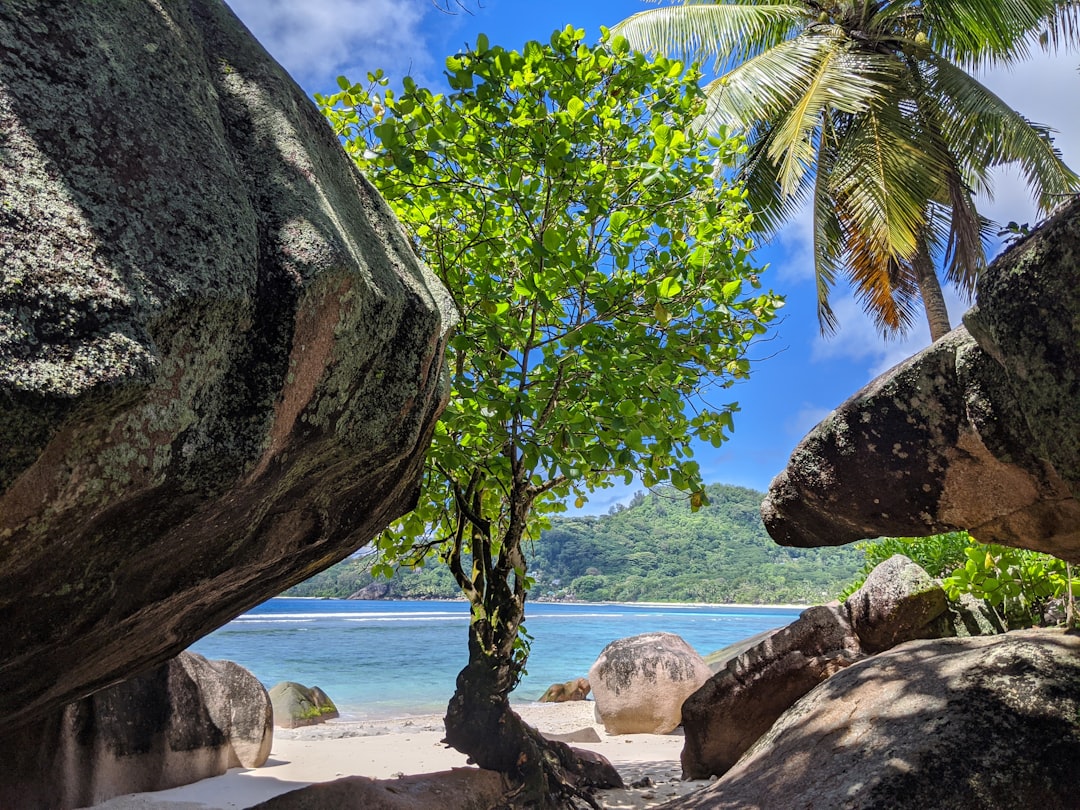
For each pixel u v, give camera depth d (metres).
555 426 4.47
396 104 4.81
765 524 4.22
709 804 3.98
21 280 1.19
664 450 4.58
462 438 4.98
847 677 4.56
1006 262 2.47
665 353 4.57
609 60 4.91
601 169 4.75
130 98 1.57
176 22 1.90
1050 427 2.42
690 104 5.33
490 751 5.18
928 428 3.31
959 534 9.25
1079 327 2.29
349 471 2.41
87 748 5.31
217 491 1.67
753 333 5.73
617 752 9.26
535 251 4.30
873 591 5.97
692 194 5.45
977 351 2.98
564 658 27.50
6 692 1.91
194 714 6.75
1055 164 11.98
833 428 3.64
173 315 1.40
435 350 2.49
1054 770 3.21
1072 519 3.13
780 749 4.21
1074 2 12.31
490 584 5.39
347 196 2.28
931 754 3.38
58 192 1.31
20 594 1.51
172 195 1.52
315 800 4.16
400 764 8.36
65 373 1.17
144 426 1.41
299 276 1.74
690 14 14.30
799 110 12.08
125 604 1.90
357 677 20.92
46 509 1.30
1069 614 4.23
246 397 1.68
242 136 1.94
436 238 4.80
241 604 2.72
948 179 13.06
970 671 3.85
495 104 4.82
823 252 13.48
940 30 13.76
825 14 14.17
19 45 1.41
